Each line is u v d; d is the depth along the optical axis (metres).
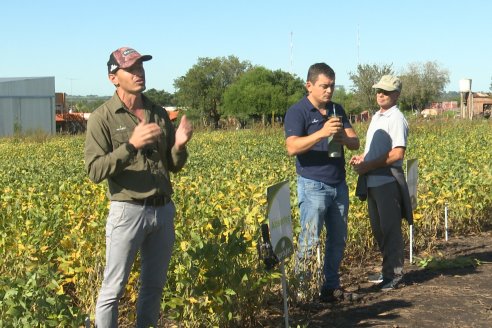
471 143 20.19
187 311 5.60
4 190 9.80
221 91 104.56
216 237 5.79
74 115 67.44
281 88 85.50
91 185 9.48
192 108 106.06
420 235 9.47
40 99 61.72
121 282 4.96
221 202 7.81
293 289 6.67
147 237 5.08
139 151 4.88
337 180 6.72
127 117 4.95
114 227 4.90
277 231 5.59
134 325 6.26
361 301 6.86
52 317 4.87
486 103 57.38
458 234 10.37
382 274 7.39
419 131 28.78
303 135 6.67
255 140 27.86
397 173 7.21
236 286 5.68
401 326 6.08
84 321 5.12
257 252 6.18
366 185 7.31
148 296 5.18
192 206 7.18
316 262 6.93
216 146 25.69
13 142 39.25
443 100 81.62
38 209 7.85
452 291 7.14
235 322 6.03
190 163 16.08
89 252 6.23
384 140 7.18
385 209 7.21
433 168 11.52
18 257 6.38
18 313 4.68
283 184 5.71
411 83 70.12
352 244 8.77
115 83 4.93
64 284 6.33
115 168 4.70
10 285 4.96
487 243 9.70
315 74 6.62
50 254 6.53
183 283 5.42
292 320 6.29
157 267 5.14
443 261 8.24
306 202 6.70
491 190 10.88
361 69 60.62
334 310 6.59
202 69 105.38
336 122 6.38
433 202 9.70
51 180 12.14
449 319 6.25
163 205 5.02
